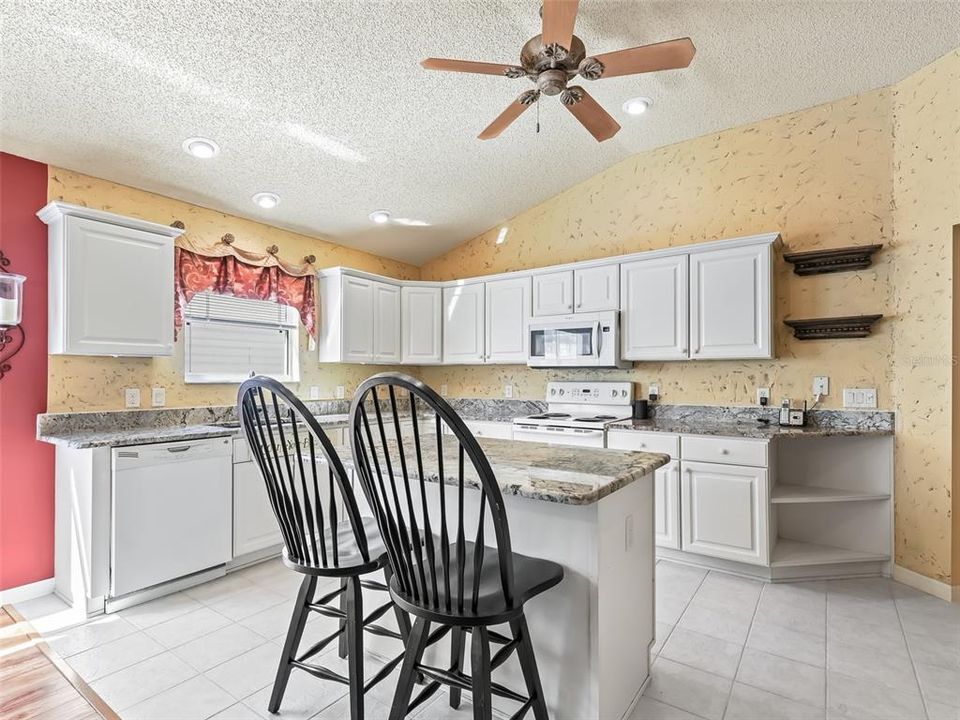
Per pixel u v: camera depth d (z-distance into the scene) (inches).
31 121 99.3
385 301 179.2
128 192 124.6
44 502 108.7
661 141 148.9
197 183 128.6
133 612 99.4
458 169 149.4
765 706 70.4
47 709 69.0
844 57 109.5
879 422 119.8
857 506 122.1
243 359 151.8
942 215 107.7
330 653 84.1
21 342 106.3
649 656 76.0
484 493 46.3
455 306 182.7
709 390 143.5
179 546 107.7
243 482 120.6
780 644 86.7
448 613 48.2
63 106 97.4
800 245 131.1
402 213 167.5
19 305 98.7
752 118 135.8
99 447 97.1
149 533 103.0
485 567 58.9
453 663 67.6
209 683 76.1
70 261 103.5
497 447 83.1
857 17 97.4
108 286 109.0
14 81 90.2
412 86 110.8
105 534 97.7
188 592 109.0
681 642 87.6
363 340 170.7
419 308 185.3
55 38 84.1
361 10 89.1
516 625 54.5
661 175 152.7
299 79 103.2
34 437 107.6
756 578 115.4
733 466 115.9
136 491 101.3
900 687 74.3
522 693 65.8
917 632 90.5
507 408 185.3
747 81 118.6
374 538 69.2
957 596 104.1
